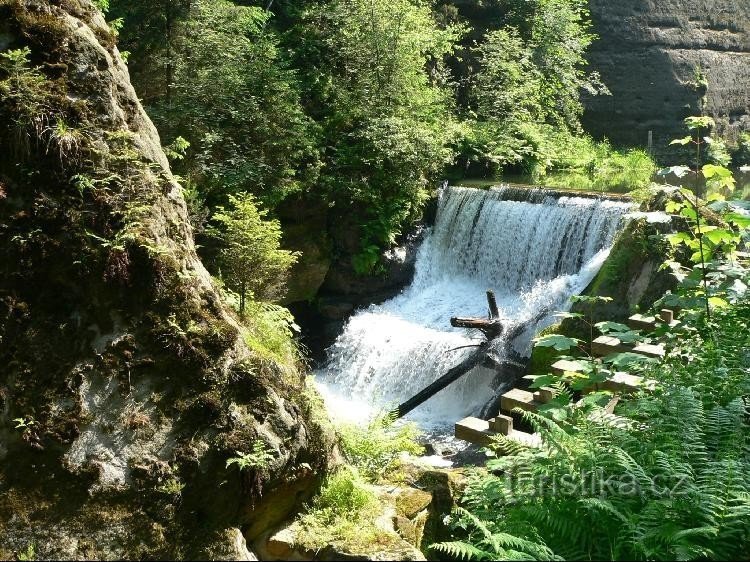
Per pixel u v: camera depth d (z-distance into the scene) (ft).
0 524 11.65
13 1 13.73
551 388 20.61
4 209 12.96
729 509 11.74
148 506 12.14
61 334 12.81
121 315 13.10
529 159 62.39
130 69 43.83
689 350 17.38
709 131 79.97
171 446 12.60
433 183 51.62
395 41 51.55
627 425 15.42
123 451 12.39
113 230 13.43
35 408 12.37
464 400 33.71
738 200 16.99
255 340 14.92
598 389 19.04
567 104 75.41
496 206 45.09
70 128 13.56
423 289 47.03
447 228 47.96
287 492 13.57
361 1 51.72
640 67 80.28
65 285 13.01
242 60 43.78
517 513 13.55
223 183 38.63
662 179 62.18
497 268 44.75
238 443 12.82
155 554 11.93
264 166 40.32
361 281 45.55
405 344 38.24
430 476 16.49
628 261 29.86
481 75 65.21
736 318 17.38
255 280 18.17
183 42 42.60
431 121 56.39
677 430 13.97
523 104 68.74
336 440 15.80
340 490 14.21
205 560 12.09
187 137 40.19
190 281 13.92
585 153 70.18
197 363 13.17
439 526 15.39
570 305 34.06
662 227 29.53
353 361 40.06
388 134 46.73
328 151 47.96
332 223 45.50
